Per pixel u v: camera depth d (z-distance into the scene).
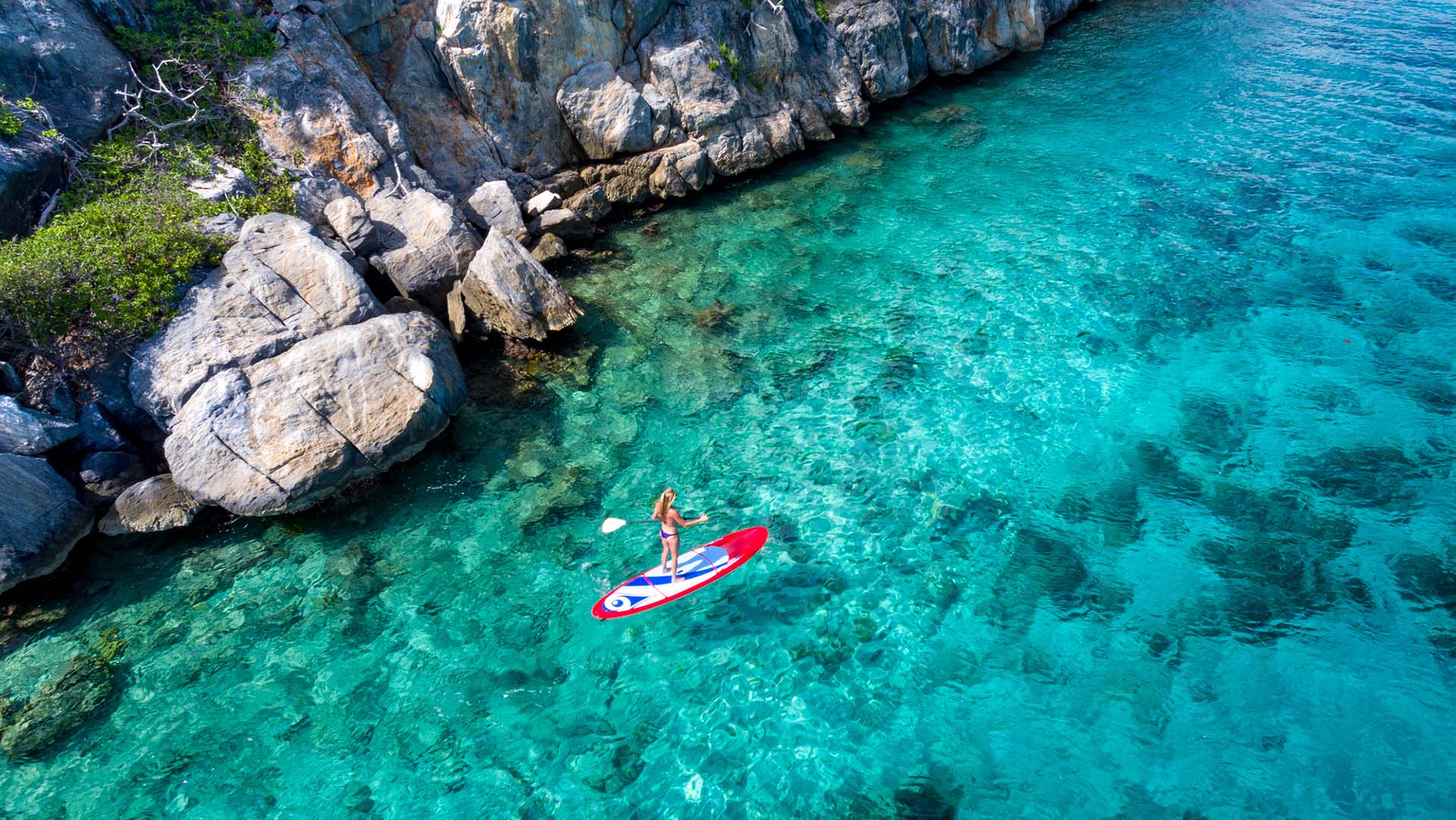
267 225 19.42
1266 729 11.88
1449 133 28.09
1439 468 16.06
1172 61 36.44
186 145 21.45
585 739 12.40
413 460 17.73
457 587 14.98
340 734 12.63
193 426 16.41
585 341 20.81
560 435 18.22
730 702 12.80
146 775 12.14
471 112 25.98
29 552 15.24
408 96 25.27
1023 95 34.19
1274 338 19.61
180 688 13.41
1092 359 19.30
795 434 17.86
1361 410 17.50
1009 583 14.37
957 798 11.27
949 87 35.41
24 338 16.80
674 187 27.19
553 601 14.64
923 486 16.38
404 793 11.80
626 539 15.74
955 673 12.97
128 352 17.17
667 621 14.20
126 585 15.28
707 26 28.31
